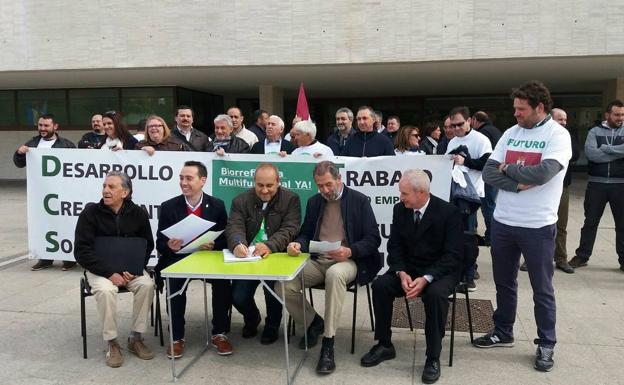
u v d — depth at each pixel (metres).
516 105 3.40
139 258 3.82
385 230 5.11
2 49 11.52
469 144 5.14
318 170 3.76
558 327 4.15
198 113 16.19
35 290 5.25
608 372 3.42
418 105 17.42
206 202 4.05
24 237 7.83
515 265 3.71
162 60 11.13
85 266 3.71
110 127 6.03
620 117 5.49
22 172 15.62
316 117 18.28
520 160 3.43
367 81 13.57
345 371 3.51
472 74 12.33
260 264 3.42
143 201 5.59
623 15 9.70
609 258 6.26
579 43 9.91
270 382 3.39
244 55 10.95
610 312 4.46
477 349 3.81
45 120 6.34
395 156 5.00
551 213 3.42
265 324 4.09
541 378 3.35
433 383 3.31
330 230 3.95
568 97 16.64
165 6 11.00
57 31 11.33
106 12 11.16
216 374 3.51
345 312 4.62
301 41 10.76
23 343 4.01
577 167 16.70
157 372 3.55
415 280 3.48
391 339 4.02
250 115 19.05
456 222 3.59
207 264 3.44
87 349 3.91
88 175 5.64
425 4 10.28
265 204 3.95
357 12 10.52
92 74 12.27
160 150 5.66
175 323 3.77
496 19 10.10
